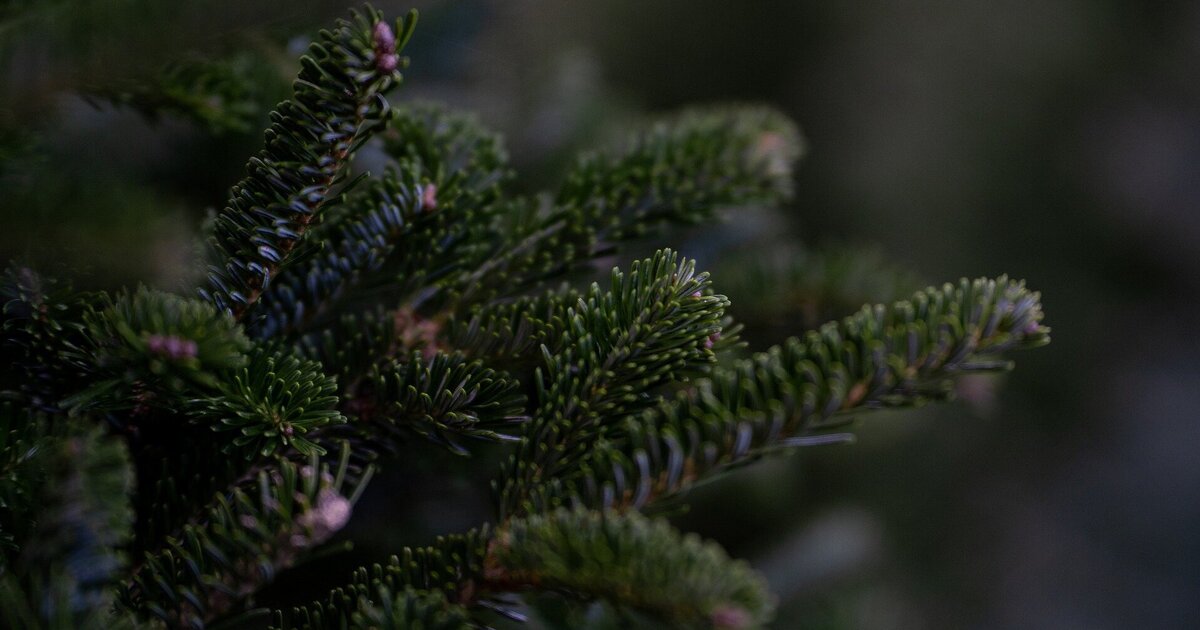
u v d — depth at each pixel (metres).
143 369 0.61
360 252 0.67
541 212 0.72
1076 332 3.75
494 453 0.72
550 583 0.63
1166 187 4.07
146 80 0.69
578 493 0.65
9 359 0.66
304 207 0.64
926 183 3.68
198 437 0.66
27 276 0.65
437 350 0.67
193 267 0.66
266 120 0.76
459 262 0.68
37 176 0.71
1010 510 3.19
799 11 3.60
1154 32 4.30
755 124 0.74
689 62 3.52
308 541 0.61
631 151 0.73
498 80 1.02
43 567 0.60
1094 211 3.99
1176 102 4.21
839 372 0.66
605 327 0.65
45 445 0.63
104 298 0.65
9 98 0.68
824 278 0.79
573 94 1.04
